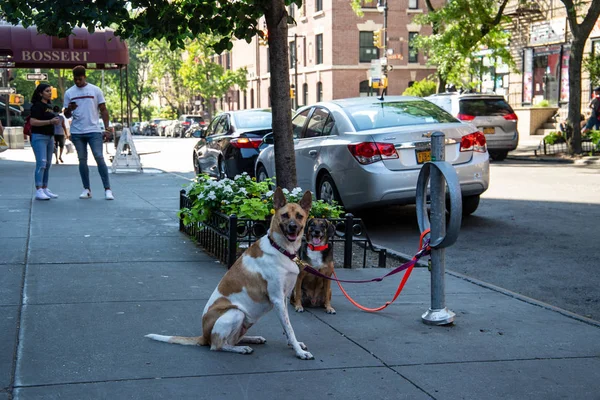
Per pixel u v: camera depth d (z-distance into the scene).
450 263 7.88
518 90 34.38
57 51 19.80
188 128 57.66
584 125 24.69
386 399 3.90
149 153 29.89
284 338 5.00
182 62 68.75
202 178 8.57
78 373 4.19
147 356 4.51
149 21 7.47
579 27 21.28
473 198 10.62
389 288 6.54
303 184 10.86
